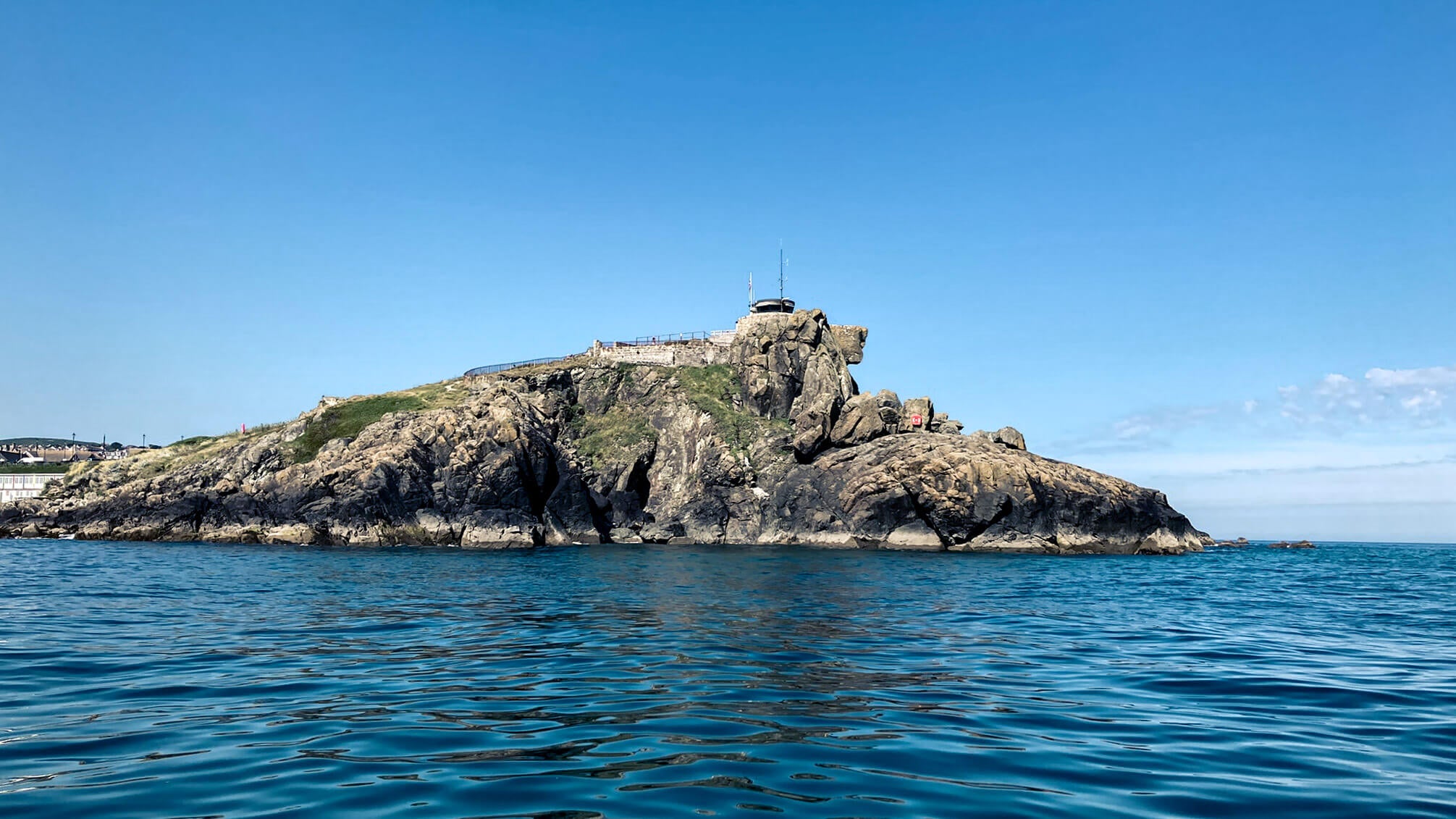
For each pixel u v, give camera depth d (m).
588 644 20.83
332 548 74.56
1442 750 11.84
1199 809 9.27
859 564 58.69
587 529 94.31
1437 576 58.94
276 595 32.38
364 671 16.97
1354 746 12.03
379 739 11.69
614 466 102.06
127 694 14.41
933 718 13.30
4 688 14.69
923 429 97.56
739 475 97.31
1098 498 84.94
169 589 33.81
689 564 56.34
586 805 9.06
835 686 15.74
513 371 114.62
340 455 86.56
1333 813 9.20
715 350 114.75
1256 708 14.47
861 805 9.21
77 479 97.19
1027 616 28.86
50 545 73.50
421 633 22.73
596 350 117.00
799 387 107.00
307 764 10.46
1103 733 12.58
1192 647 21.84
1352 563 82.38
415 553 67.75
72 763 10.38
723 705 14.09
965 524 84.12
